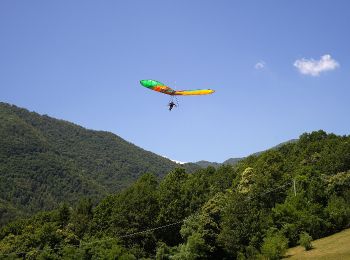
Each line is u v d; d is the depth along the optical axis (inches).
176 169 4697.3
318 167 4037.9
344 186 3499.0
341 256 2322.8
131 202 3651.6
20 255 3388.3
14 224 4028.1
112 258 3107.8
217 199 3503.9
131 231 3496.6
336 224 3112.7
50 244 3440.0
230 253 3132.4
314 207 3127.5
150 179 4598.9
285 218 3088.1
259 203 3412.9
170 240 3617.1
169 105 1462.8
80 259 3189.0
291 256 2640.3
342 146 4045.3
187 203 3951.8
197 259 3065.9
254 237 2967.5
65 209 4180.6
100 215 3848.4
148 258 3319.4
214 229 3223.4
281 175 3752.5
